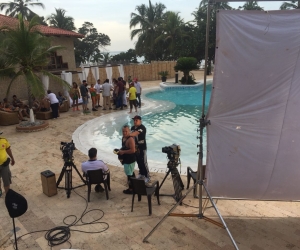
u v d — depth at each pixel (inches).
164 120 515.2
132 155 221.6
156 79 1243.2
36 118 531.2
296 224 181.8
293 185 162.6
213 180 163.5
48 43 476.1
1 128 472.7
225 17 128.9
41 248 168.2
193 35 1455.5
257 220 187.2
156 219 193.2
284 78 135.0
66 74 612.1
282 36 127.3
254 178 161.3
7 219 200.4
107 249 164.4
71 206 215.5
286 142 149.9
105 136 417.1
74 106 591.2
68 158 233.5
